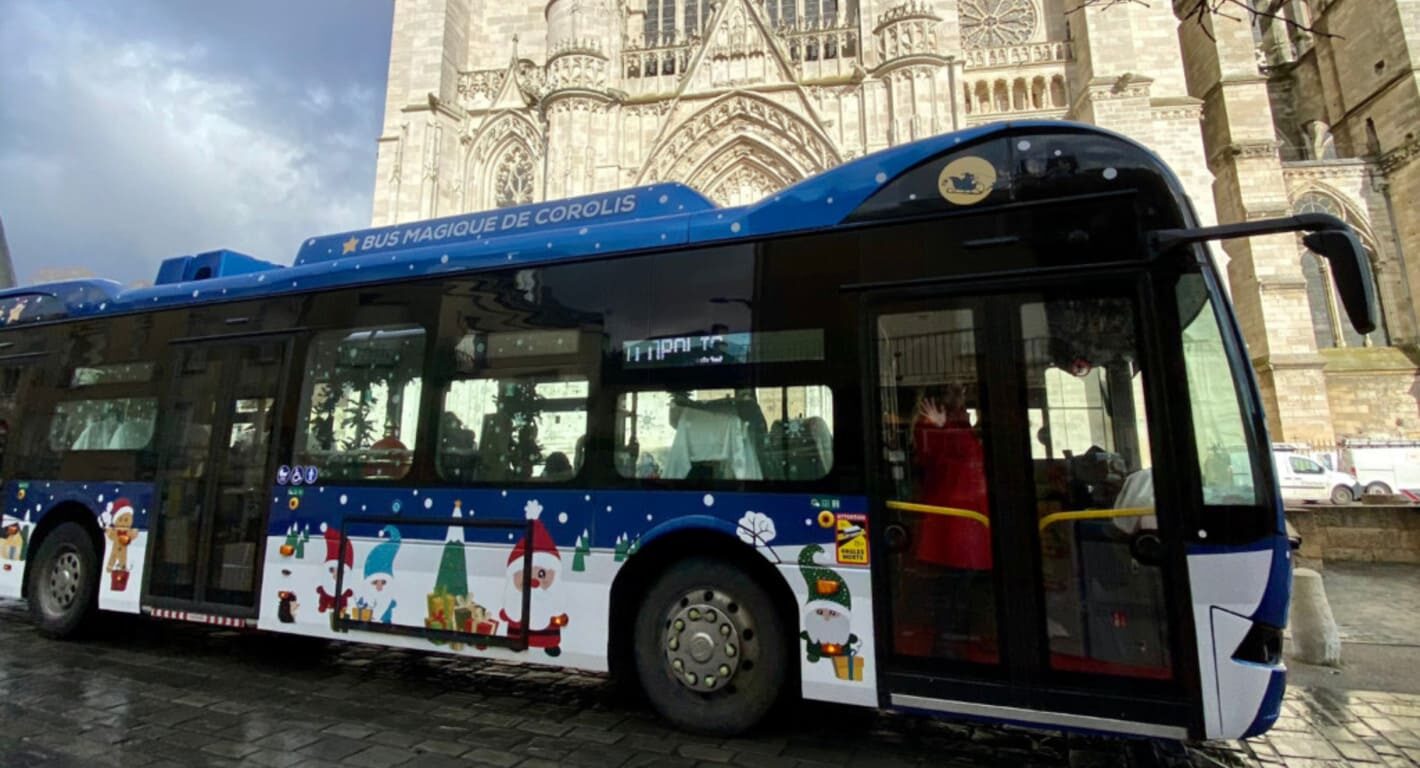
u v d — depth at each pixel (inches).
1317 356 1250.0
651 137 1099.9
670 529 231.1
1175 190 201.5
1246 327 1334.9
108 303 361.1
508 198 1182.3
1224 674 177.6
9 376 381.7
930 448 210.1
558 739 225.9
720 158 1087.6
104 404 348.8
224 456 309.6
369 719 244.1
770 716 244.5
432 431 271.6
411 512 267.9
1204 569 182.1
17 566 357.7
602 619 236.7
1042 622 193.0
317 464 289.0
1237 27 1423.5
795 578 216.5
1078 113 1077.8
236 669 306.8
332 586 276.5
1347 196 1478.8
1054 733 232.5
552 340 260.8
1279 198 1333.7
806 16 1146.7
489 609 251.1
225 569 298.4
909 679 202.1
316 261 323.9
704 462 232.5
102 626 357.4
